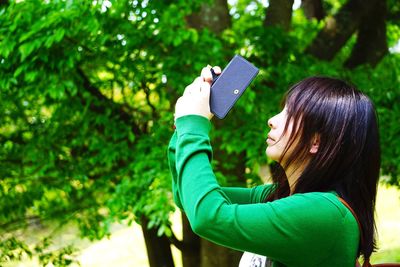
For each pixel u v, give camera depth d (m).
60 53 3.60
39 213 4.72
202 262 4.82
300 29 5.58
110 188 4.21
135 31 3.59
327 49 4.80
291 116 1.14
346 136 1.11
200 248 5.12
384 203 10.67
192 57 3.64
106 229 3.66
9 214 4.51
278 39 4.14
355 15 4.81
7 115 4.30
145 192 3.58
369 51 5.18
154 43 3.80
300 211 1.01
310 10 5.71
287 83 3.89
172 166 1.16
